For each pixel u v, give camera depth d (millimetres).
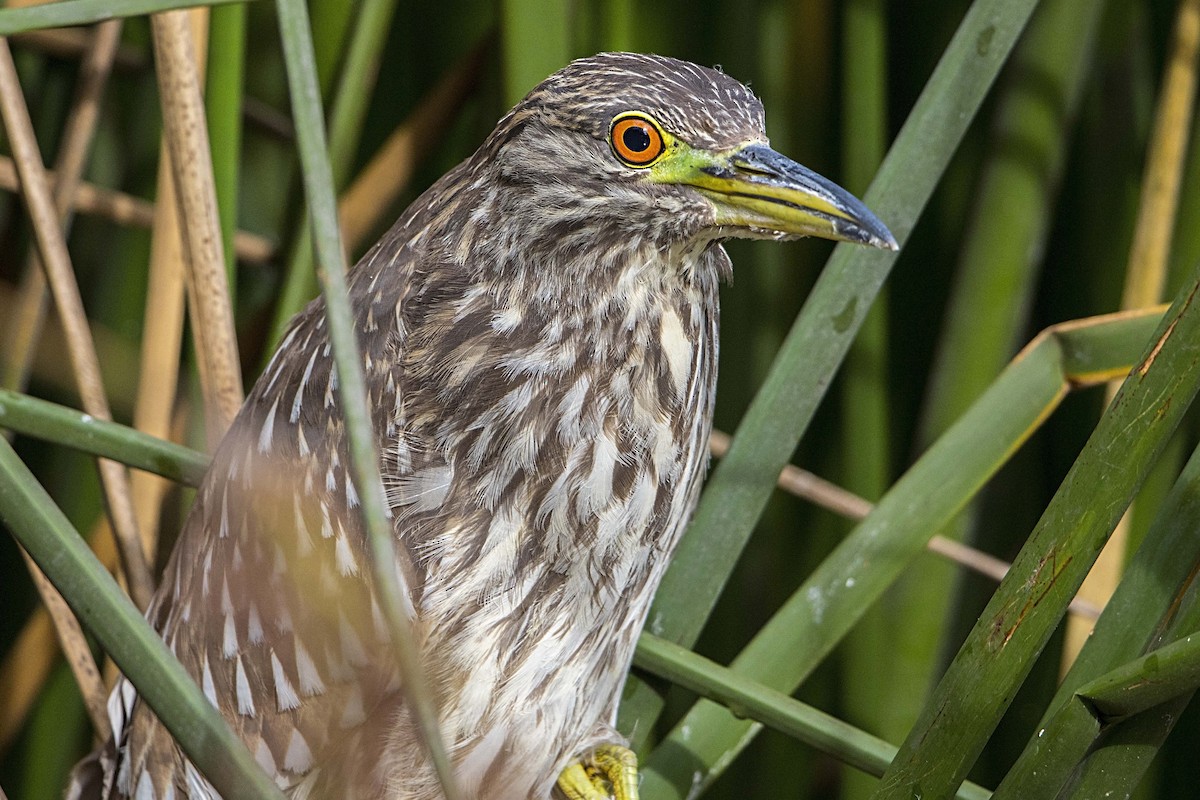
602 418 5426
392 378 5422
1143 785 5559
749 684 5371
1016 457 5590
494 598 5418
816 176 5410
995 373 5500
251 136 5645
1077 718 5258
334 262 5180
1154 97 5566
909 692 5508
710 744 5406
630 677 5453
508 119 5430
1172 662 5234
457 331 5422
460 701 5422
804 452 5617
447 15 5617
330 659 5426
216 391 5453
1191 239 5520
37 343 5562
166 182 5480
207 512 5461
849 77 5523
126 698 5477
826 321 5410
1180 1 5484
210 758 5219
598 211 5418
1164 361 5242
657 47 5551
